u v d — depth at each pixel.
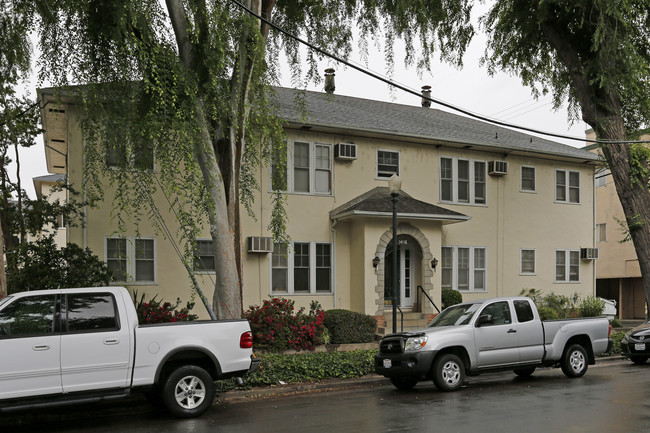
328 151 19.83
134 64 10.37
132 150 10.91
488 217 22.55
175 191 10.60
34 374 7.51
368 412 8.72
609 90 17.92
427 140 21.03
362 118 21.02
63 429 7.91
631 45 17.11
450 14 17.03
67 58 10.55
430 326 11.75
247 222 18.34
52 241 15.01
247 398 10.28
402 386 11.21
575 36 18.94
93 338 7.90
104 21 10.07
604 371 13.39
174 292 17.00
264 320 15.09
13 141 19.14
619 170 18.39
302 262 19.19
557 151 23.69
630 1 16.56
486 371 11.09
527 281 23.23
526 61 20.94
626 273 30.95
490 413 8.45
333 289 19.44
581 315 22.86
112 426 8.03
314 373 11.66
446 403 9.38
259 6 12.09
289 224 18.91
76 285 14.00
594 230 25.19
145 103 10.85
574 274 24.61
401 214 18.59
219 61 10.70
